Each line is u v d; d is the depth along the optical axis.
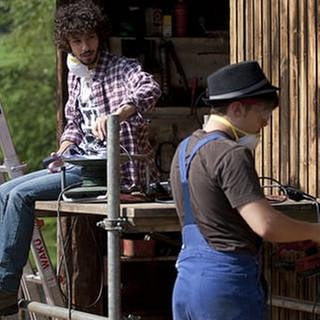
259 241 5.27
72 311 6.39
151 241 8.57
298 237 5.07
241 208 5.01
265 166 7.10
